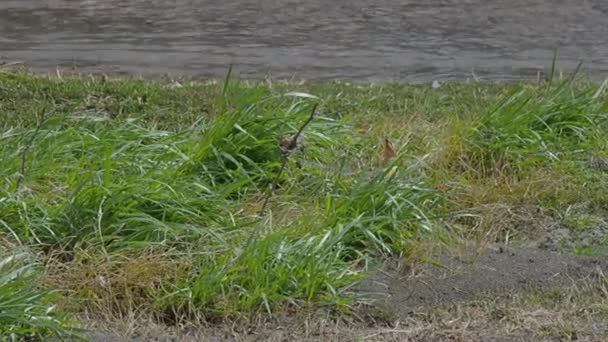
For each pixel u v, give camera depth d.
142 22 11.30
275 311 5.48
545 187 6.97
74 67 9.71
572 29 11.51
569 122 7.62
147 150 6.75
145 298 5.52
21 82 8.60
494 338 5.38
